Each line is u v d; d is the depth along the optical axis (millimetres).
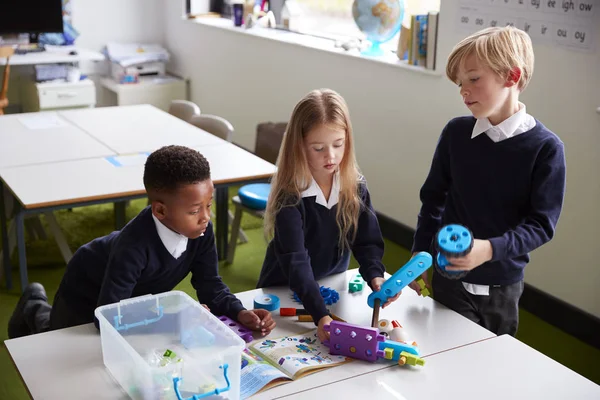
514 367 1442
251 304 1714
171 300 1481
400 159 3691
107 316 1427
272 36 4570
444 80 3309
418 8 3758
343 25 4406
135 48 5703
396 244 3795
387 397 1320
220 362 1256
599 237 2766
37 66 5035
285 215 1688
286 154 1674
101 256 1775
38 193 2625
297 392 1329
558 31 2742
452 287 1893
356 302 1724
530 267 3105
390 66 3621
